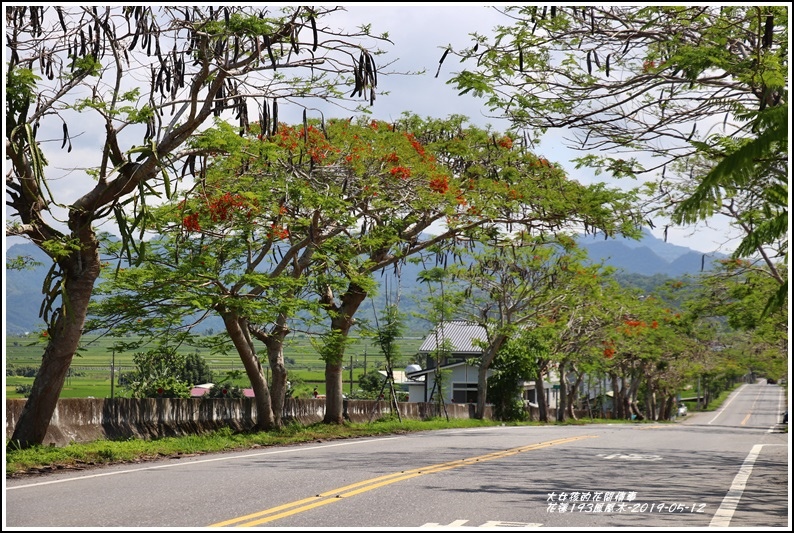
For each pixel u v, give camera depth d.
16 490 10.36
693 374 78.88
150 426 19.17
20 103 12.88
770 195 9.62
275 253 21.36
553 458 15.59
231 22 13.27
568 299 38.66
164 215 19.05
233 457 15.72
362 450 17.70
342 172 21.11
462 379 62.66
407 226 24.52
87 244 14.80
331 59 13.49
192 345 22.73
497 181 23.84
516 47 12.52
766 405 119.81
